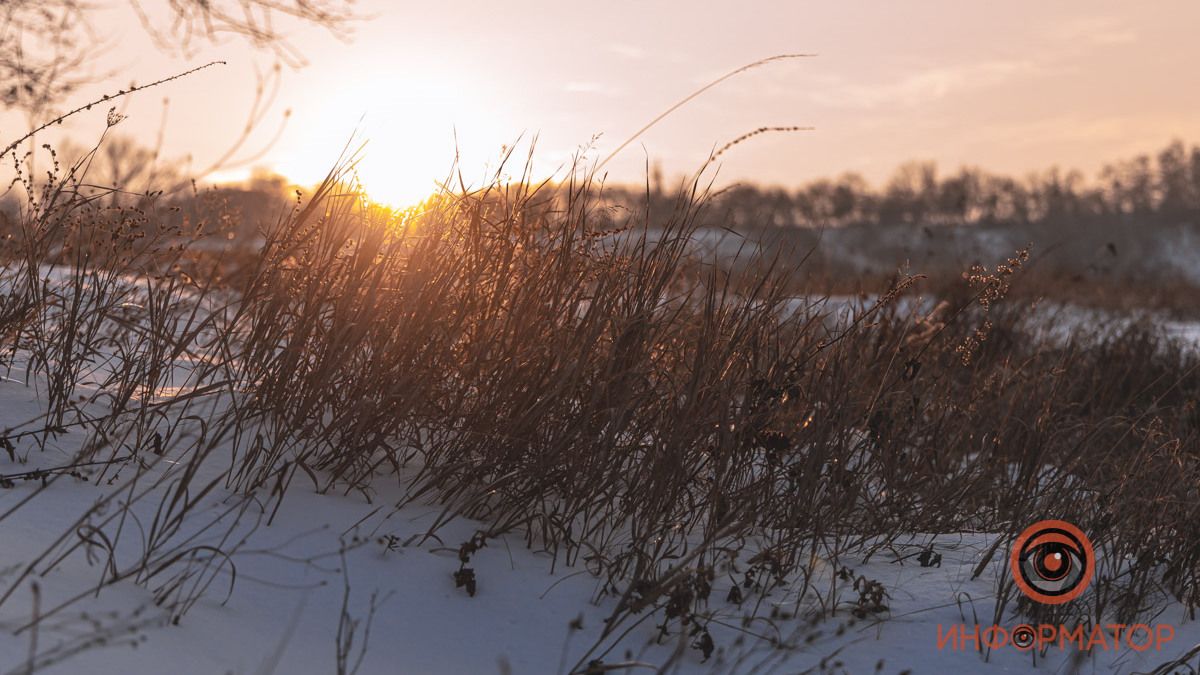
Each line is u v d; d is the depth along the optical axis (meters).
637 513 3.69
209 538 2.92
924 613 3.27
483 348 3.55
